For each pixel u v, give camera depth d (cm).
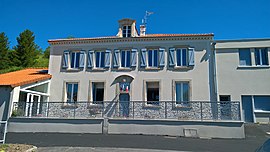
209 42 1792
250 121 1730
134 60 1853
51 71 1955
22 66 3931
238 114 1332
